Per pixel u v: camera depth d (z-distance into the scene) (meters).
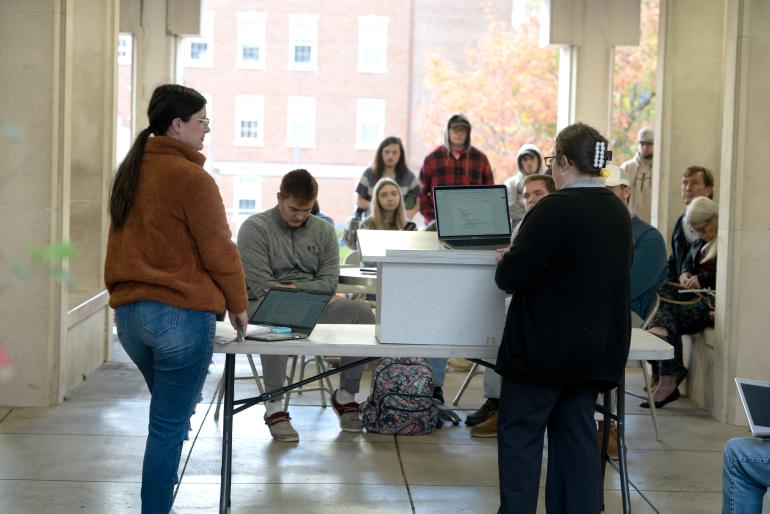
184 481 4.29
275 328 3.73
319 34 28.78
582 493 3.37
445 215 4.06
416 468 4.59
